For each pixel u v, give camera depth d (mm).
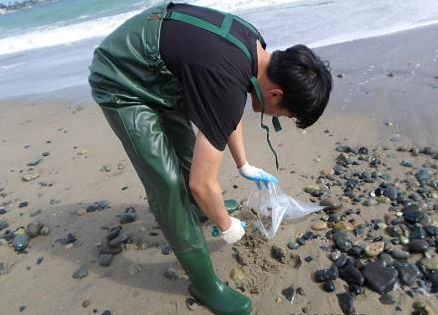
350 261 2289
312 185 2949
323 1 7922
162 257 2529
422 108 3672
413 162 3055
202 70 1585
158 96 1858
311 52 1635
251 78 1661
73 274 2508
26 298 2385
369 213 2621
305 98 1600
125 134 1857
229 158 3477
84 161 3916
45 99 5863
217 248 2529
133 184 3375
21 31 12461
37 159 4090
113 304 2264
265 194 2779
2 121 5336
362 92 4176
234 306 2084
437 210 2578
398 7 6508
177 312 2166
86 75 6625
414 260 2266
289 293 2162
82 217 3033
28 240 2854
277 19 7340
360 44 5367
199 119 1632
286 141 3623
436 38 5012
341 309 2051
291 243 2457
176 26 1702
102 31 10469
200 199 1758
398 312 1996
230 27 1688
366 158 3180
